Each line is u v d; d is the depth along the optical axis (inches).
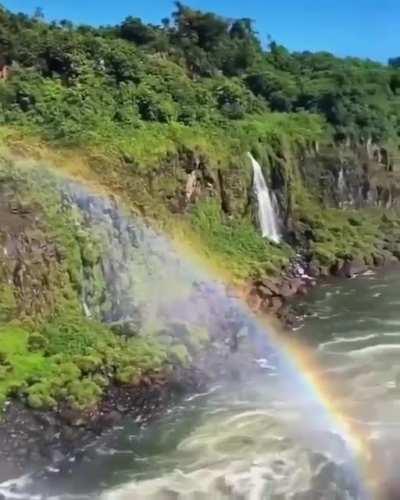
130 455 1347.2
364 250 2822.3
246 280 2313.0
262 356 1827.0
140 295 1926.7
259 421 1493.6
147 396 1534.2
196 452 1365.7
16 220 1743.4
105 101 2684.5
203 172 2613.2
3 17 2955.2
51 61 2797.7
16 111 2484.0
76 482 1254.9
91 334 1658.5
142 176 2377.0
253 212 2790.4
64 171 2145.7
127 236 2055.9
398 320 2153.1
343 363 1812.3
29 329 1622.8
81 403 1424.7
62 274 1761.8
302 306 2293.3
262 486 1253.1
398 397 1609.3
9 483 1232.8
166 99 2893.7
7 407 1382.9
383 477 1275.8
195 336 1798.7
